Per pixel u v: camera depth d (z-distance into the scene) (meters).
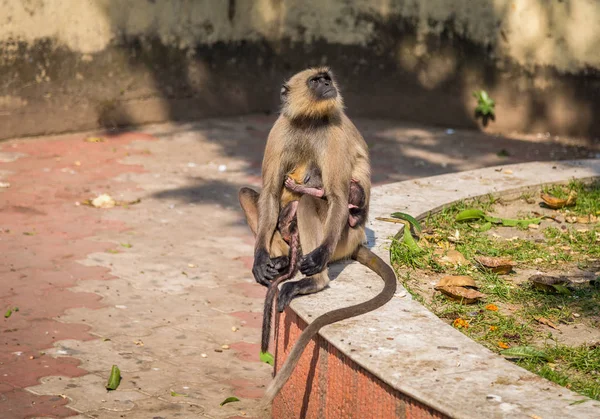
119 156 11.14
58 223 8.41
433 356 3.67
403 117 13.75
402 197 6.42
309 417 4.21
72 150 11.30
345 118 4.96
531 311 4.72
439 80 13.32
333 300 4.34
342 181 4.70
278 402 4.70
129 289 6.84
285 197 5.02
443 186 6.78
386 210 6.06
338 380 3.88
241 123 13.44
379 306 4.22
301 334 3.91
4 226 8.23
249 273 7.33
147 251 7.74
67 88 12.02
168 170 10.59
